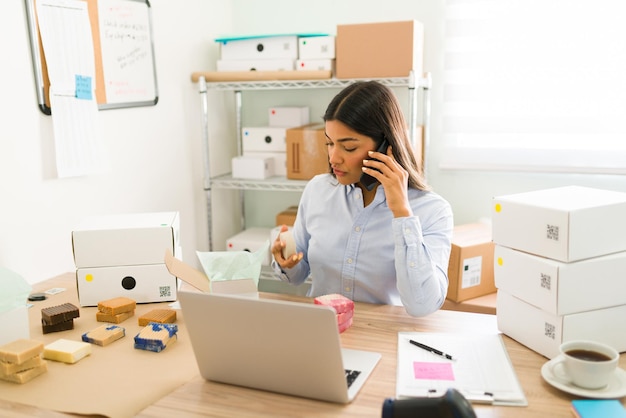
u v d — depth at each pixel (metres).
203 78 2.86
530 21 2.71
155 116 2.71
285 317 1.04
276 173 3.04
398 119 1.63
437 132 2.98
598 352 1.15
